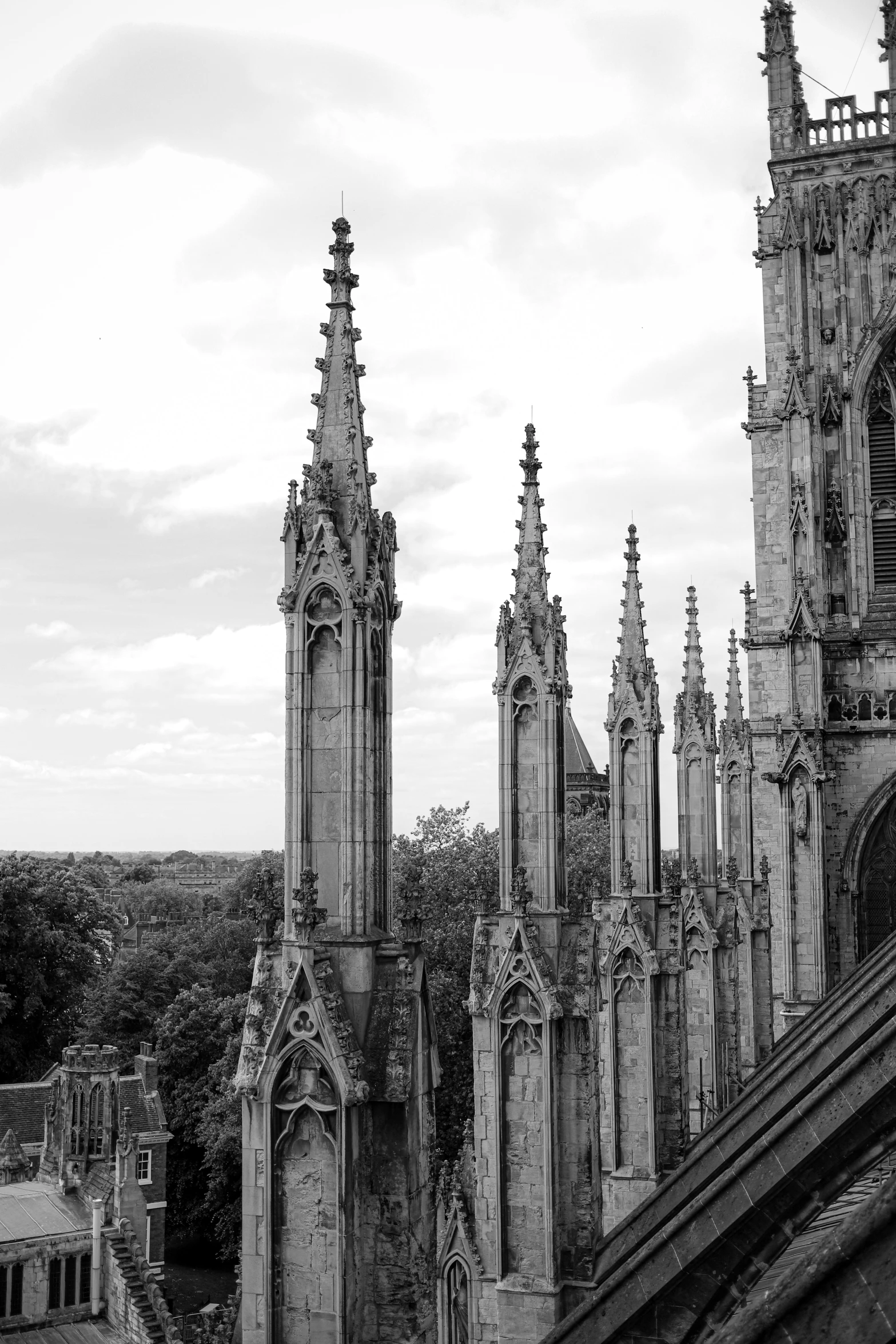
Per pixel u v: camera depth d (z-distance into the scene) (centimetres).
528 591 4659
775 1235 2216
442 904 11781
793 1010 8312
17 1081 15325
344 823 3148
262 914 3150
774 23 9688
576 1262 4238
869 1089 2200
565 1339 2336
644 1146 6219
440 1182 4856
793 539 8931
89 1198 7650
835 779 8812
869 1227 1277
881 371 9206
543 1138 4284
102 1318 7231
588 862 12300
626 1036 6309
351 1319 2875
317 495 3238
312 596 3225
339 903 3133
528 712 4578
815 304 9400
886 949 4806
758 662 9444
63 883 16500
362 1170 2947
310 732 3209
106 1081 8575
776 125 9600
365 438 3356
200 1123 13525
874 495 9206
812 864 8412
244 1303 2938
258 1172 2945
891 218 9312
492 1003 4359
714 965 7525
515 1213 4316
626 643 6550
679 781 7875
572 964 4403
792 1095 3275
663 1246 2309
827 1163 2197
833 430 9256
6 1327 6912
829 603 9125
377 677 3294
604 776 17438
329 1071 2914
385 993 3067
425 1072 3088
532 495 4750
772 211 9688
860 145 9369
